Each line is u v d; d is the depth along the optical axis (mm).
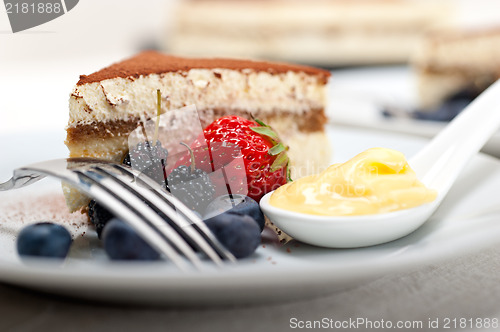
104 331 203
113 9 1026
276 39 882
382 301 216
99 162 245
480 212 246
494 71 574
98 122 282
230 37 887
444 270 232
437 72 598
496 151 315
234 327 205
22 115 469
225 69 303
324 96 325
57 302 214
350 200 235
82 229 259
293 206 239
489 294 219
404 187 239
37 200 293
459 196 260
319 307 213
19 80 665
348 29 896
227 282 196
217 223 229
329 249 239
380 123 387
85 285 197
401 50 924
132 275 195
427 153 270
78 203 274
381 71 798
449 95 599
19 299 216
